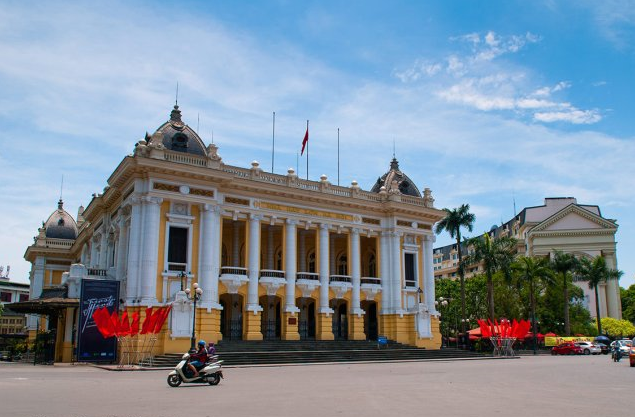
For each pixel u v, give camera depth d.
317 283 54.06
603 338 73.25
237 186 50.34
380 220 59.31
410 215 60.50
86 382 25.48
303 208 54.44
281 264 58.91
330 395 19.98
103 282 43.12
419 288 59.78
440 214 62.22
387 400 18.47
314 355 45.53
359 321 55.97
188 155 47.31
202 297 45.97
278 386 23.61
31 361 51.44
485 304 81.44
